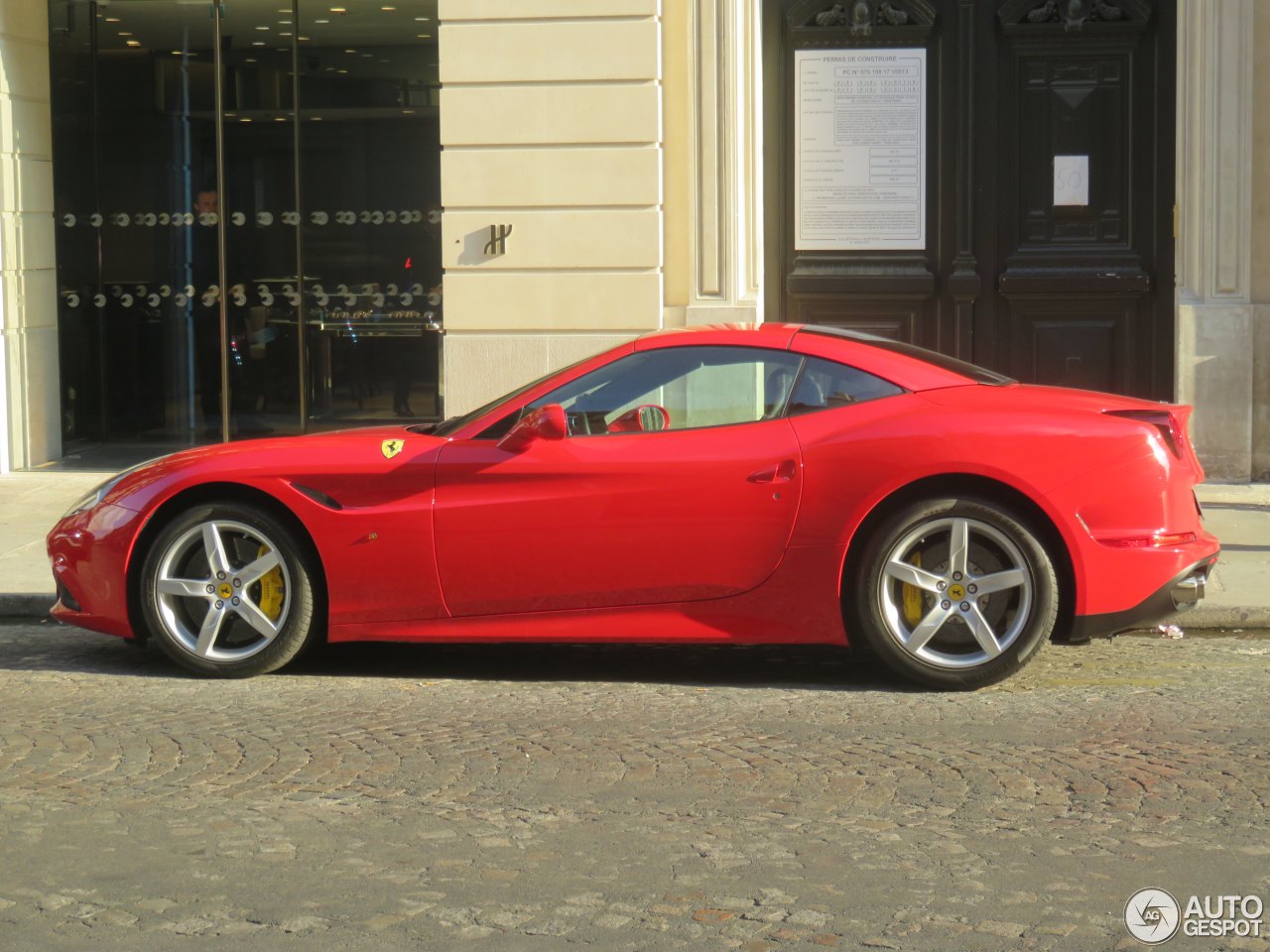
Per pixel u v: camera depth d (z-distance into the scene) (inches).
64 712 242.7
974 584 246.5
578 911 156.2
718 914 154.9
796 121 463.2
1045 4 452.1
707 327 264.4
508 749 217.5
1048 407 249.1
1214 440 445.1
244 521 260.5
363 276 497.0
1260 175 437.7
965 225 460.8
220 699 250.4
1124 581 245.8
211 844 177.9
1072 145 456.8
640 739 222.4
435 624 258.1
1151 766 205.3
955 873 166.1
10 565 361.4
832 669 268.7
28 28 503.2
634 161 452.1
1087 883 162.9
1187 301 445.1
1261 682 255.3
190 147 504.1
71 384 518.0
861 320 467.5
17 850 176.7
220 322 508.4
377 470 257.0
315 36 492.1
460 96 457.1
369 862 171.5
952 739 219.9
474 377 464.1
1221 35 434.3
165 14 501.7
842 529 246.2
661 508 249.8
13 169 498.3
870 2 457.4
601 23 449.7
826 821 183.6
